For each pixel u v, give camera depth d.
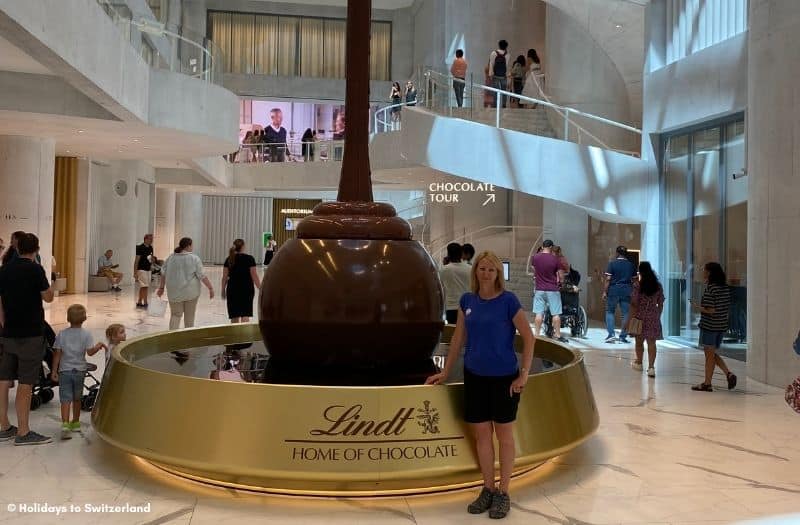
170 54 16.42
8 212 16.59
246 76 36.09
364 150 6.43
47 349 7.14
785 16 8.89
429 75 18.67
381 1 35.88
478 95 19.64
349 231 6.11
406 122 16.22
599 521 4.43
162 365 6.40
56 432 6.29
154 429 4.89
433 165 15.47
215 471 4.64
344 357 5.93
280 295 5.96
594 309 18.39
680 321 13.94
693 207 13.53
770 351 9.15
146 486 4.95
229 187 30.42
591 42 18.33
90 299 19.59
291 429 4.61
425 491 4.91
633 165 14.55
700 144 13.33
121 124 15.72
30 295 5.96
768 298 9.22
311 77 36.91
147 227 29.47
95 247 24.22
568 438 5.28
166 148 19.97
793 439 6.47
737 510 4.65
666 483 5.20
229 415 4.69
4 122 15.37
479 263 4.67
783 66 8.93
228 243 43.44
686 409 7.69
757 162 9.48
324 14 38.00
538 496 4.89
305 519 4.39
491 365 4.56
